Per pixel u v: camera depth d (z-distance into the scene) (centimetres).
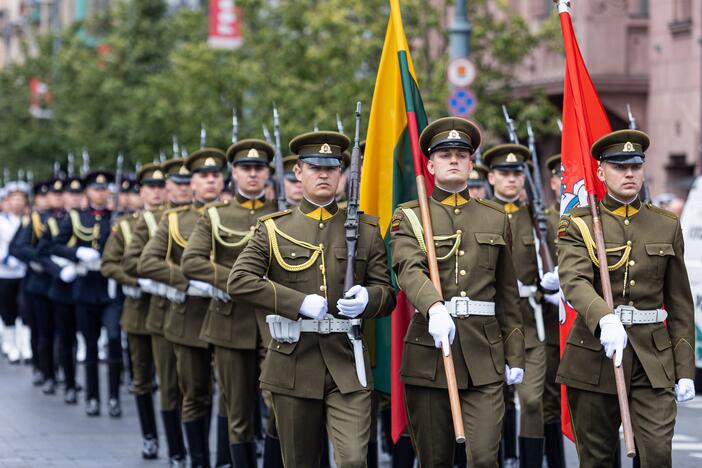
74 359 2553
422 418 1353
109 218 2453
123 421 2320
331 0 3862
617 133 1360
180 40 6084
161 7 6097
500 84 4103
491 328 1350
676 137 4216
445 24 4359
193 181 1888
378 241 1365
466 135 1360
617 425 1373
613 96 4359
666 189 4262
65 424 2277
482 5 3938
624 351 1341
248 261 1351
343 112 3784
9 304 3206
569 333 1384
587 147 1416
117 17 6188
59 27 7831
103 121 5869
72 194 2598
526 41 3866
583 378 1355
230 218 1698
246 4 4516
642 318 1350
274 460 1573
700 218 2494
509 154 1834
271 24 4609
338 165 1359
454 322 1338
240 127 4434
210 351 1805
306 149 1361
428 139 1368
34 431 2194
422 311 1295
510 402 1838
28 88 6838
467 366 1329
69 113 6016
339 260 1352
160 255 1831
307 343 1333
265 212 1716
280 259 1351
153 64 6016
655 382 1327
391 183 1509
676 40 4212
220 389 1698
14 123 6731
